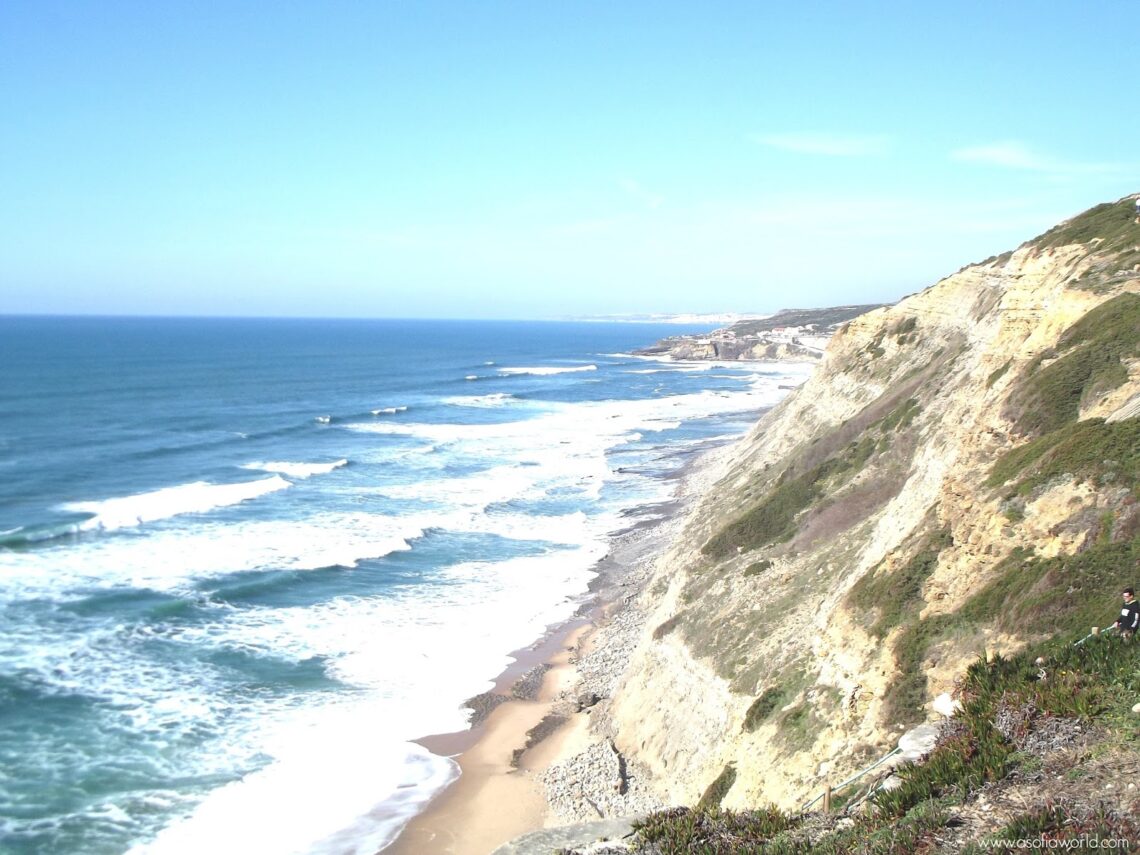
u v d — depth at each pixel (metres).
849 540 28.06
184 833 22.70
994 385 24.50
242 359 183.38
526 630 38.41
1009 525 17.02
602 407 118.31
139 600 38.09
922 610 17.83
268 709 29.77
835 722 17.75
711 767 22.20
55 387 114.31
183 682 31.12
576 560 48.19
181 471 66.06
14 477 60.69
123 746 26.58
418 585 43.38
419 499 60.47
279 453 76.00
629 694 30.00
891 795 9.09
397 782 26.12
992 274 38.59
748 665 24.88
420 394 129.00
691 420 104.12
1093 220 28.50
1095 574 14.59
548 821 24.31
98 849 21.77
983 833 7.86
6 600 37.22
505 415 108.00
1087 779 8.29
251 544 47.97
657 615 34.28
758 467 49.62
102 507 52.81
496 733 29.55
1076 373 20.03
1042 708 9.73
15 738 26.44
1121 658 10.35
